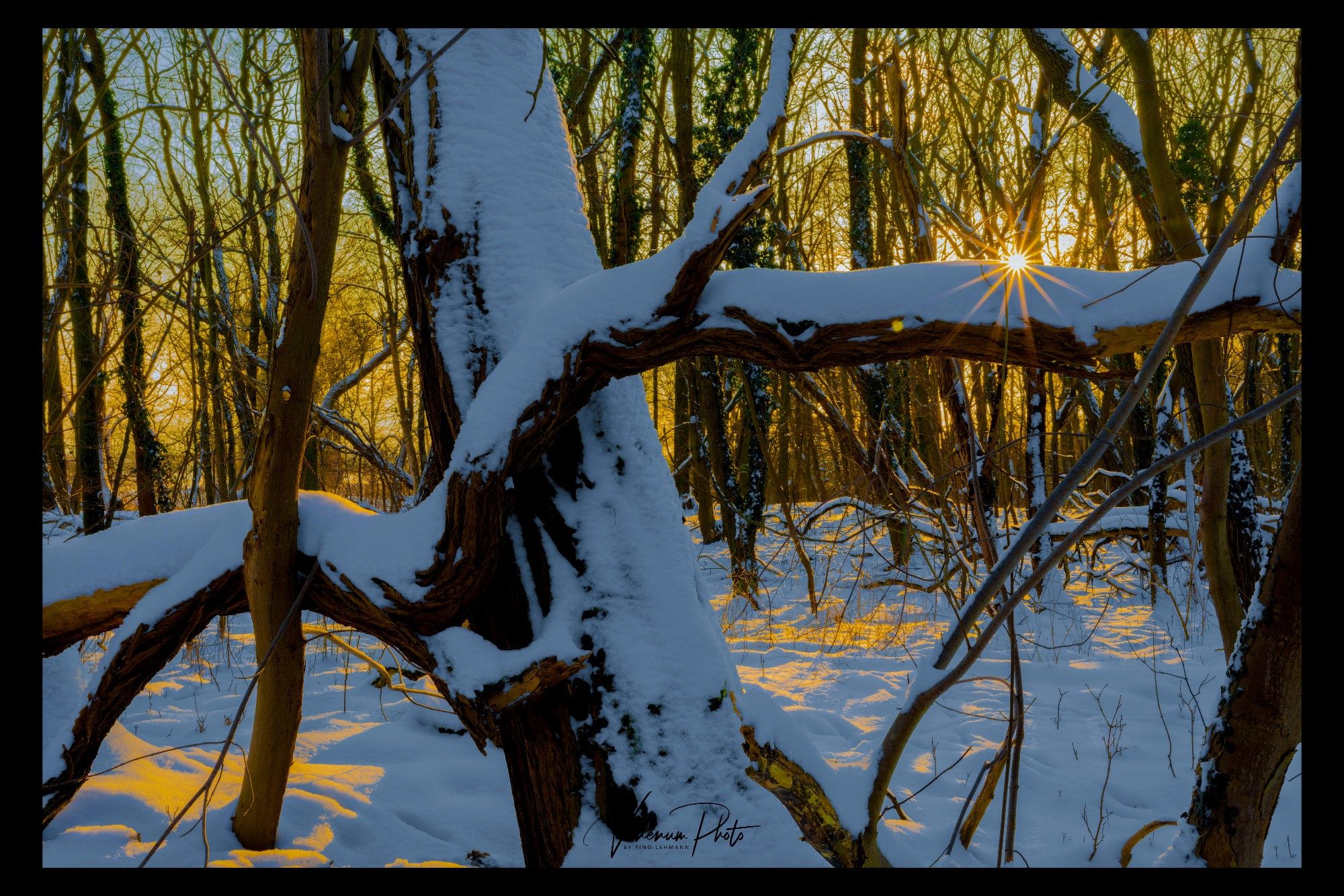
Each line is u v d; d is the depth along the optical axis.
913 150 7.12
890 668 6.74
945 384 4.63
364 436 7.54
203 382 7.19
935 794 4.13
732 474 10.34
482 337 3.07
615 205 9.59
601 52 9.79
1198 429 6.13
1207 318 2.58
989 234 5.27
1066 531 8.21
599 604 2.85
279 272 8.03
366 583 2.79
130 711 5.45
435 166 3.22
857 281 2.80
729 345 2.80
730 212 2.68
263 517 2.88
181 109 3.74
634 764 2.65
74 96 3.81
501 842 3.54
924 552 5.44
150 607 2.98
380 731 4.85
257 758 3.10
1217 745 2.46
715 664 2.80
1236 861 2.41
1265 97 9.15
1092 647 7.18
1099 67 5.37
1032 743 4.86
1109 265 9.71
